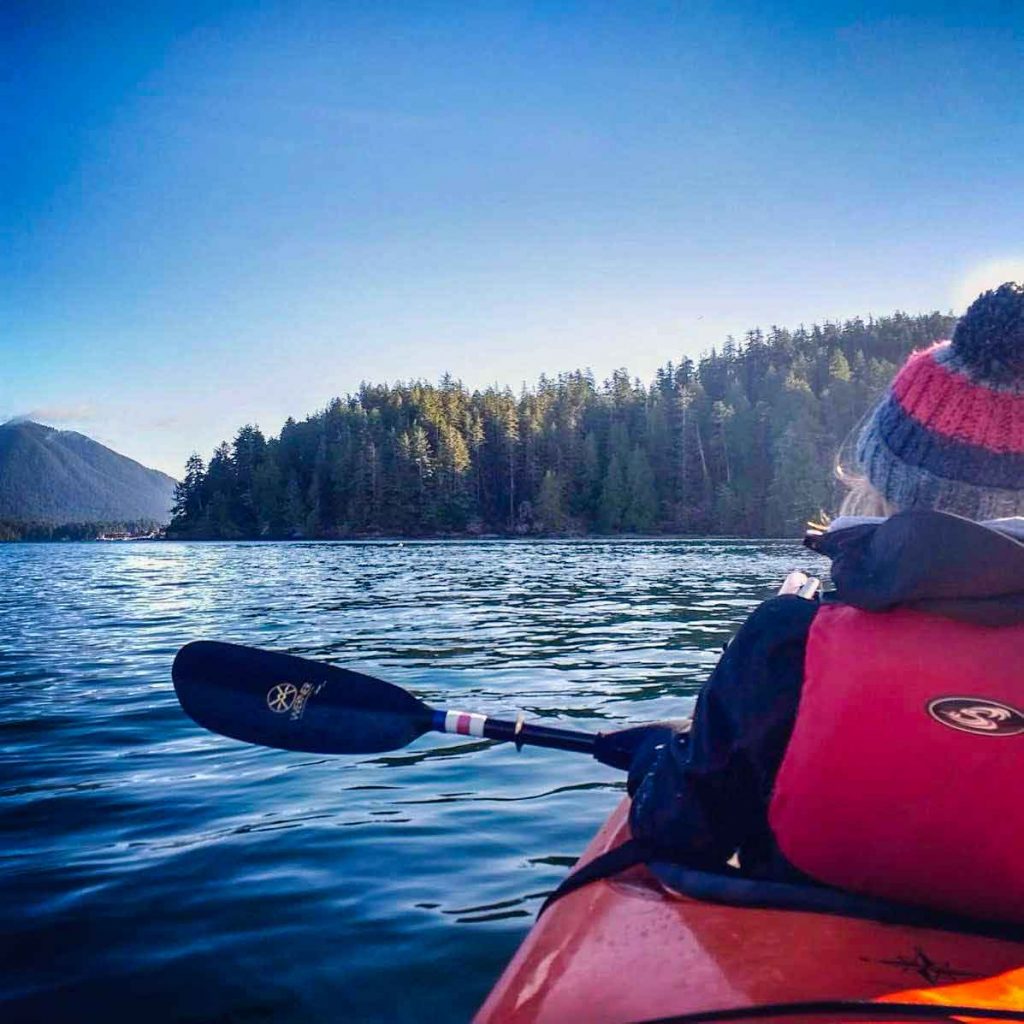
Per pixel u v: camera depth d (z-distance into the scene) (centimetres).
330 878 385
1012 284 155
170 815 463
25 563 3925
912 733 145
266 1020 285
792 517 6881
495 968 313
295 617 1380
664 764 175
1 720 670
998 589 139
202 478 10319
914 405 163
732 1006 143
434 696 727
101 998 298
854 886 162
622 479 8162
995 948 153
